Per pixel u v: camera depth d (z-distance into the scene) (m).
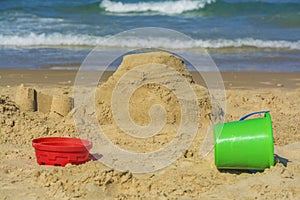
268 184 9.87
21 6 34.19
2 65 22.14
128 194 9.38
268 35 29.48
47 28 29.91
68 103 13.83
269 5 34.38
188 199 9.30
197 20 32.88
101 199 9.27
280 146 12.31
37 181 9.89
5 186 9.66
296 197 9.44
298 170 10.49
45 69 21.52
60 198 9.21
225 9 34.41
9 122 12.66
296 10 33.94
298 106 16.00
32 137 12.27
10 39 27.44
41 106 14.08
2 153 11.30
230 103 16.11
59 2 35.44
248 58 24.86
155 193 9.45
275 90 18.38
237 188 9.80
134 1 36.09
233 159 10.28
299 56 25.61
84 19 32.56
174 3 34.84
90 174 9.78
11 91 16.98
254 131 10.34
